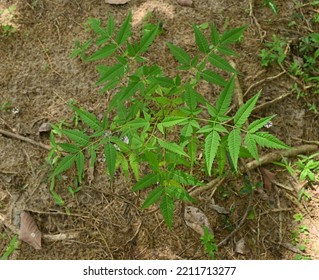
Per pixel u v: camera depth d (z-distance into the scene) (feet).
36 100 1.76
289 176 1.63
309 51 1.84
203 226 1.54
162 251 1.52
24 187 1.61
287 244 1.52
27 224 1.55
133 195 1.59
